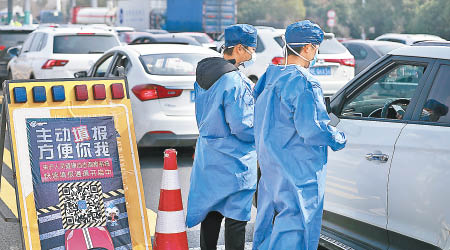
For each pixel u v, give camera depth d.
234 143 5.69
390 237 5.60
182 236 6.02
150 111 10.80
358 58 21.78
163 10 41.59
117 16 47.84
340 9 65.94
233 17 38.28
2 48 25.08
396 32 59.41
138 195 5.83
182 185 9.80
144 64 11.13
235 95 5.57
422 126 5.42
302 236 5.05
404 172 5.43
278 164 5.07
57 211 5.58
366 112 6.48
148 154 12.02
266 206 5.29
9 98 5.59
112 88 5.84
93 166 5.72
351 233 6.01
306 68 5.25
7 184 9.89
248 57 5.89
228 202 5.76
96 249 5.62
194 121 10.89
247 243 7.13
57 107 5.70
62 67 16.17
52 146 5.63
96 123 5.78
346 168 5.97
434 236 5.20
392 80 7.92
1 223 7.97
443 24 53.06
